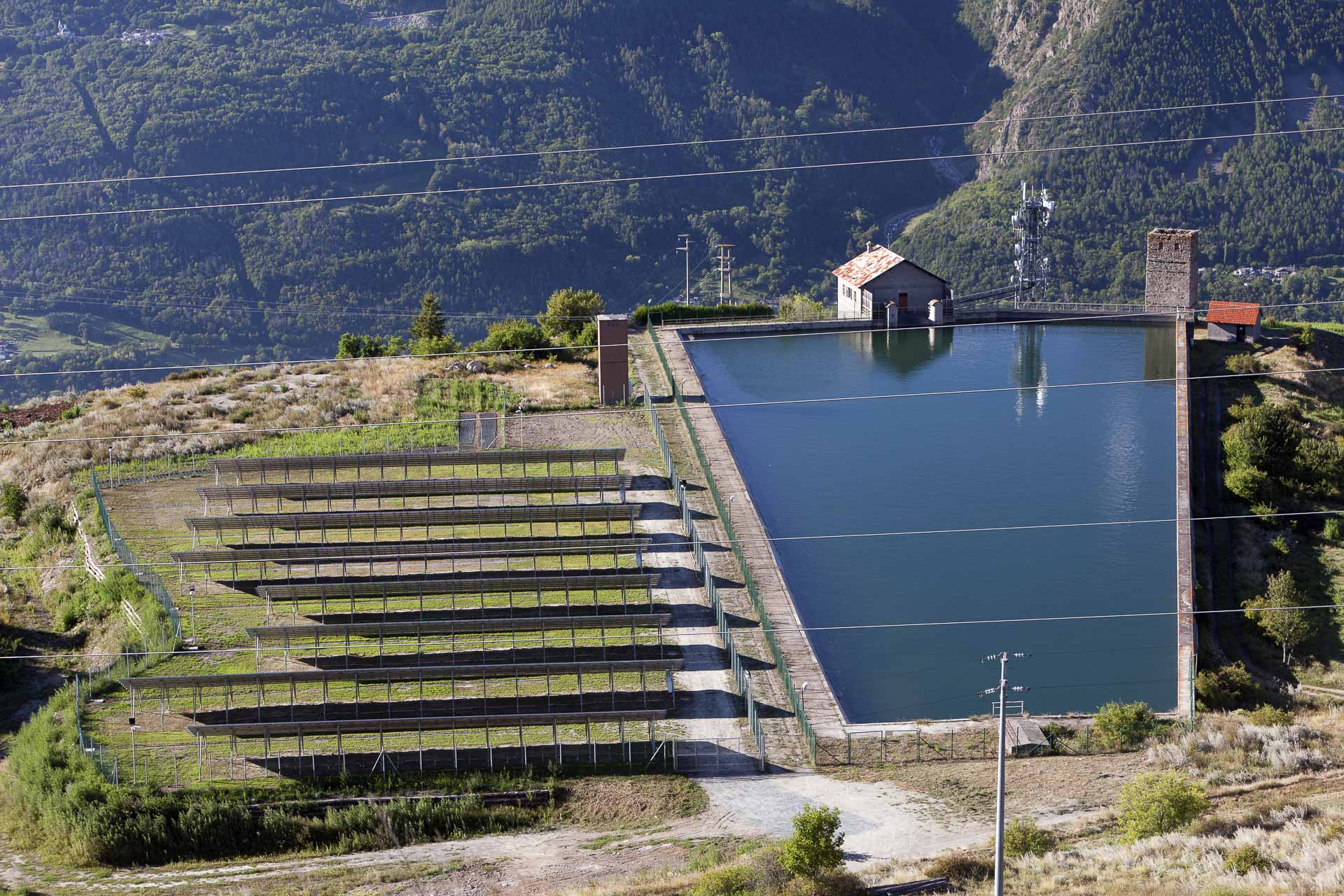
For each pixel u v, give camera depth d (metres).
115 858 54.69
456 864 52.81
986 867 48.69
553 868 52.16
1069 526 86.56
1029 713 67.38
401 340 132.50
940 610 77.38
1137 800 51.72
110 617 73.19
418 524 78.44
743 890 47.19
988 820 54.47
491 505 83.19
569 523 80.75
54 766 59.62
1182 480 89.50
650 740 60.84
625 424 97.75
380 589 69.81
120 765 59.59
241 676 61.53
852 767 60.06
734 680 66.88
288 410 101.44
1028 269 151.12
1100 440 99.06
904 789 57.72
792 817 55.53
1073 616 76.69
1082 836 52.00
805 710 64.88
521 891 50.28
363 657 66.62
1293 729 60.66
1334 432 100.62
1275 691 69.75
